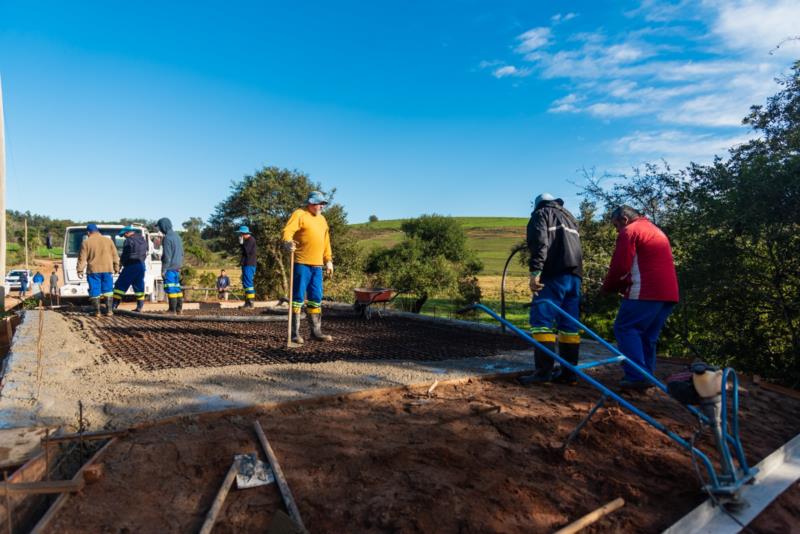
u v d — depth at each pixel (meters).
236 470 2.59
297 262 6.33
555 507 2.52
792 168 5.59
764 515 2.63
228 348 6.11
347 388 4.10
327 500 2.44
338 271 22.66
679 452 3.21
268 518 2.29
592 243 10.30
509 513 2.42
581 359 5.78
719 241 6.61
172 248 9.56
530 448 3.18
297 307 6.29
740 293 6.67
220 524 2.23
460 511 2.40
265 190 21.72
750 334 6.80
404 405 3.85
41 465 2.61
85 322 8.42
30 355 5.20
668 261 4.46
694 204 7.30
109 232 14.38
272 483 2.56
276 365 4.97
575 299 4.88
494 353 6.06
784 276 6.25
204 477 2.59
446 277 22.17
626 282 4.59
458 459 2.92
